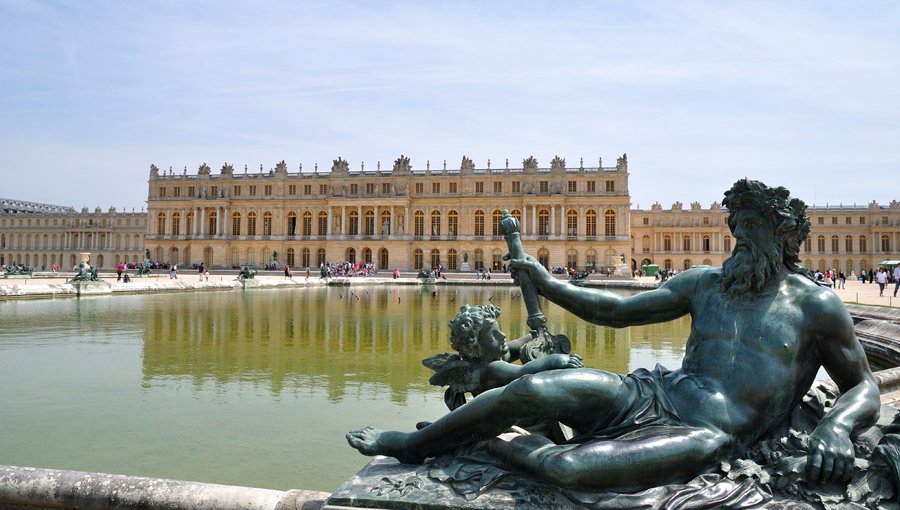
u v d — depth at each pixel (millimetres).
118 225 141000
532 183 98500
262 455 7602
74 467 7129
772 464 3043
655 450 2855
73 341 16891
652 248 125250
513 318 24844
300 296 41125
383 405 10000
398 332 19766
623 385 3355
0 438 8219
